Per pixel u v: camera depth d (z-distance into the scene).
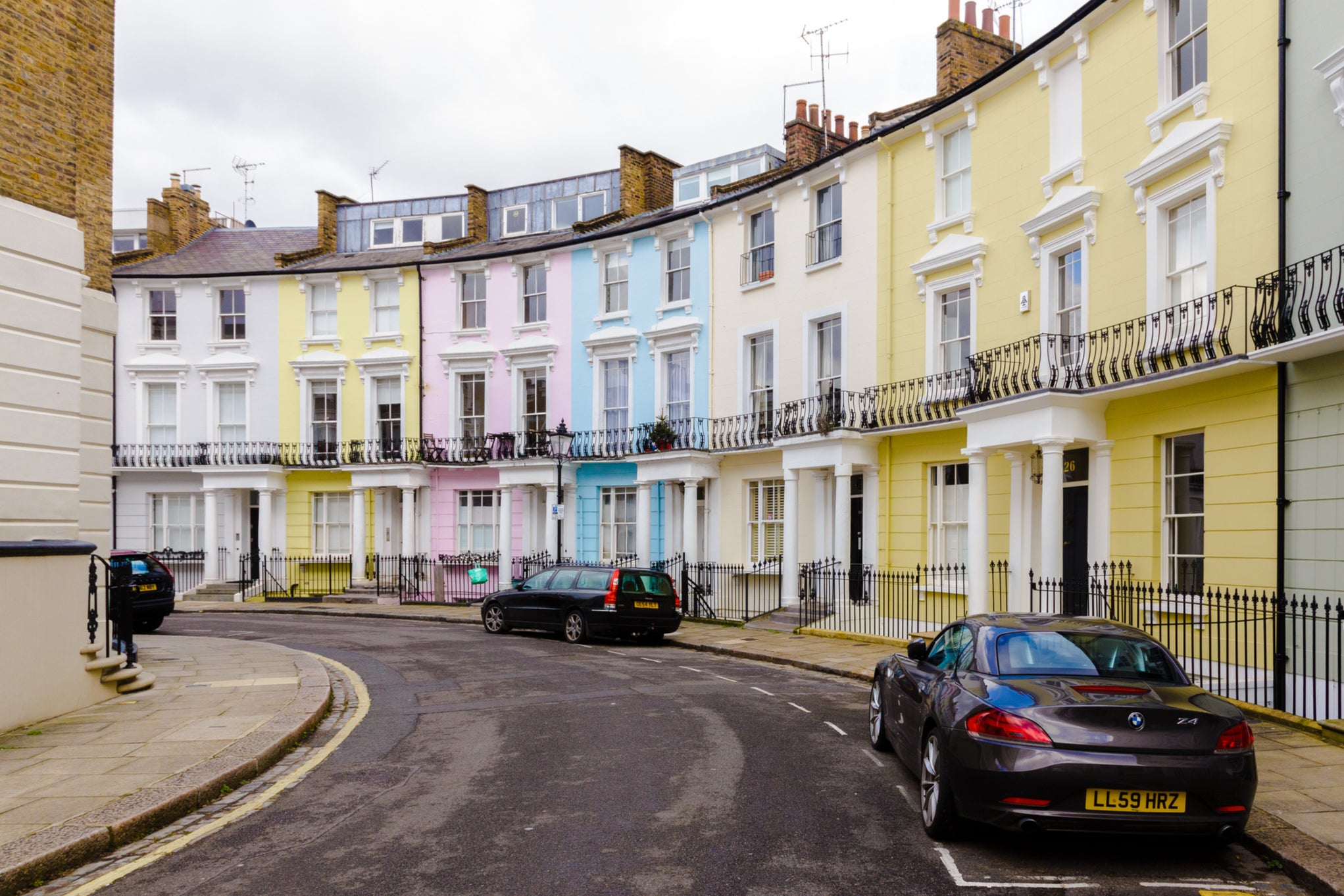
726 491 22.80
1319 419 10.31
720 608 22.08
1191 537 12.41
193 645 16.45
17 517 9.92
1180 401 12.40
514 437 26.55
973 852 5.84
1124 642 6.56
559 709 10.84
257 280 29.42
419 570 27.14
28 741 8.54
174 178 32.94
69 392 10.60
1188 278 12.62
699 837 6.10
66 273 10.63
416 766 8.17
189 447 29.28
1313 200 10.54
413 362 28.25
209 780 7.19
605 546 25.33
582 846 5.95
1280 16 11.00
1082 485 14.59
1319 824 6.09
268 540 28.44
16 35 10.22
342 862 5.70
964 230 17.14
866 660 14.52
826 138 23.27
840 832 6.22
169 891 5.27
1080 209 14.28
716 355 23.20
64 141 10.74
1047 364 14.69
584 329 26.14
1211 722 5.48
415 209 31.75
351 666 14.69
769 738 9.12
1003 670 6.27
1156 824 5.29
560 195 30.00
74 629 10.09
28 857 5.42
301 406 28.91
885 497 18.55
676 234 24.45
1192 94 12.33
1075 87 14.84
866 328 19.36
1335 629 10.01
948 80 18.03
